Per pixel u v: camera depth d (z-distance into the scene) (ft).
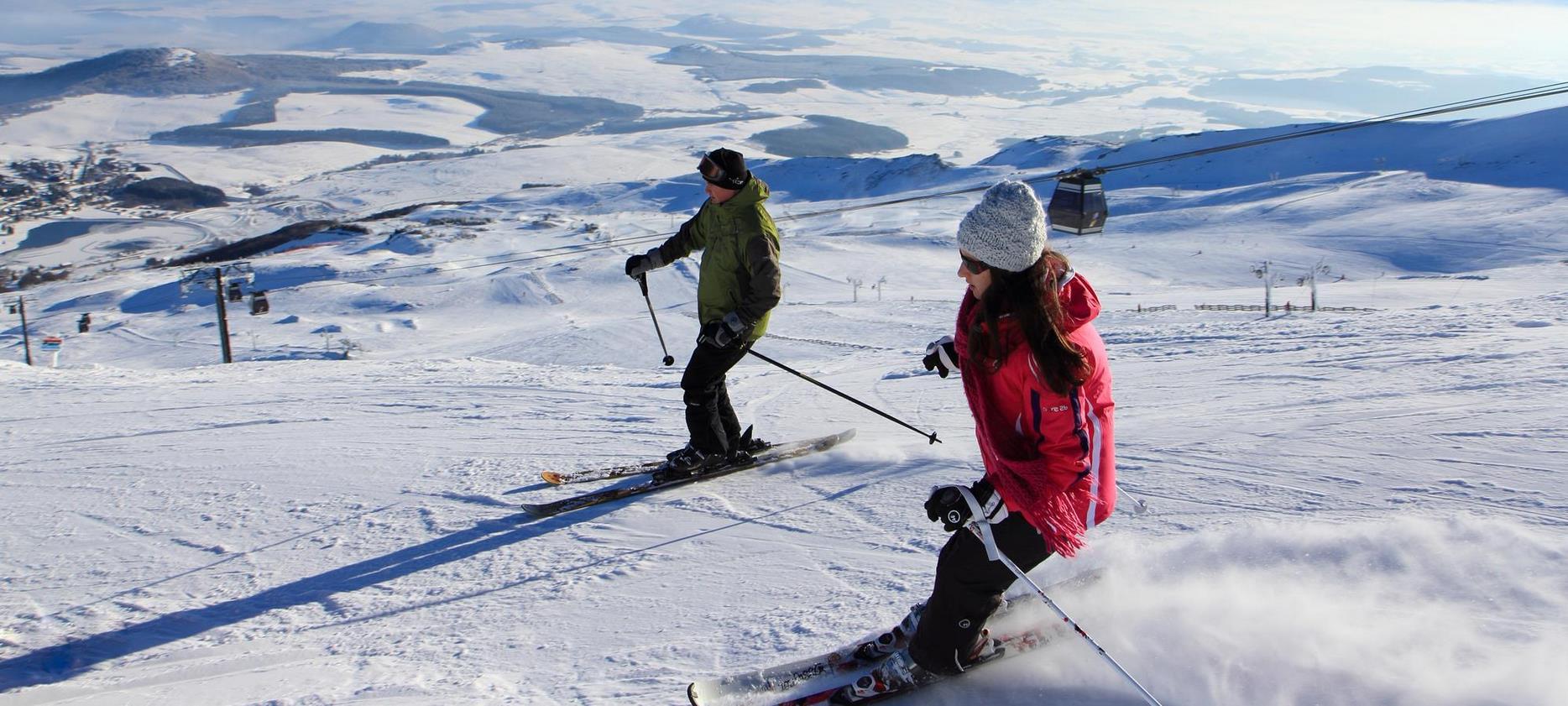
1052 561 10.61
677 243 16.52
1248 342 34.58
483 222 426.51
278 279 293.64
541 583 13.00
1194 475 14.49
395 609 12.64
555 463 19.66
